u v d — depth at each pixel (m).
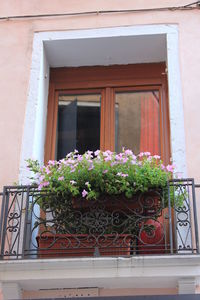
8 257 5.88
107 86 7.33
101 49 7.17
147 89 7.27
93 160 5.96
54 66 7.43
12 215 6.02
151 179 5.81
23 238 5.73
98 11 7.15
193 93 6.64
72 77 7.39
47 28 7.15
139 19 7.08
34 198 6.13
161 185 5.84
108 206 5.82
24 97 6.77
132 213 5.84
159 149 6.93
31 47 7.06
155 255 5.43
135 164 5.91
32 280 5.52
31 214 5.96
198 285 5.57
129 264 5.44
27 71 6.92
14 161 6.42
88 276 5.46
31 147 6.50
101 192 5.84
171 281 5.56
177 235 5.88
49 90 7.33
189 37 6.94
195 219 5.70
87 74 7.39
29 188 5.98
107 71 7.39
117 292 5.73
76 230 5.81
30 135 6.56
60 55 7.26
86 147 7.04
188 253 5.44
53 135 7.10
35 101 6.74
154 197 5.86
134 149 6.97
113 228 5.82
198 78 6.71
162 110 7.12
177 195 5.91
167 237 6.09
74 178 5.89
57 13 7.22
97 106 7.26
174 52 6.86
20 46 7.08
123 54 7.25
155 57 7.29
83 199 5.84
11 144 6.52
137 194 5.84
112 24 7.08
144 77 7.32
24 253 5.63
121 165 5.91
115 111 7.19
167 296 5.21
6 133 6.59
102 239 5.75
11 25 7.23
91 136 7.10
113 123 7.12
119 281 5.56
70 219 5.85
